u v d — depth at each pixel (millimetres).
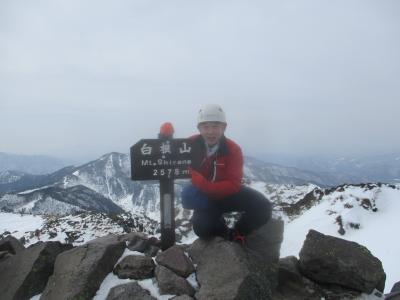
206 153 2588
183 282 2338
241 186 2584
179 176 2785
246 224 2586
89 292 2309
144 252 2812
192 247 2688
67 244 2820
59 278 2402
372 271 2508
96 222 7344
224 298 2123
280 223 2803
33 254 2590
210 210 2611
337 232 7957
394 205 8570
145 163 2771
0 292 2441
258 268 2389
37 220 9836
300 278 2604
